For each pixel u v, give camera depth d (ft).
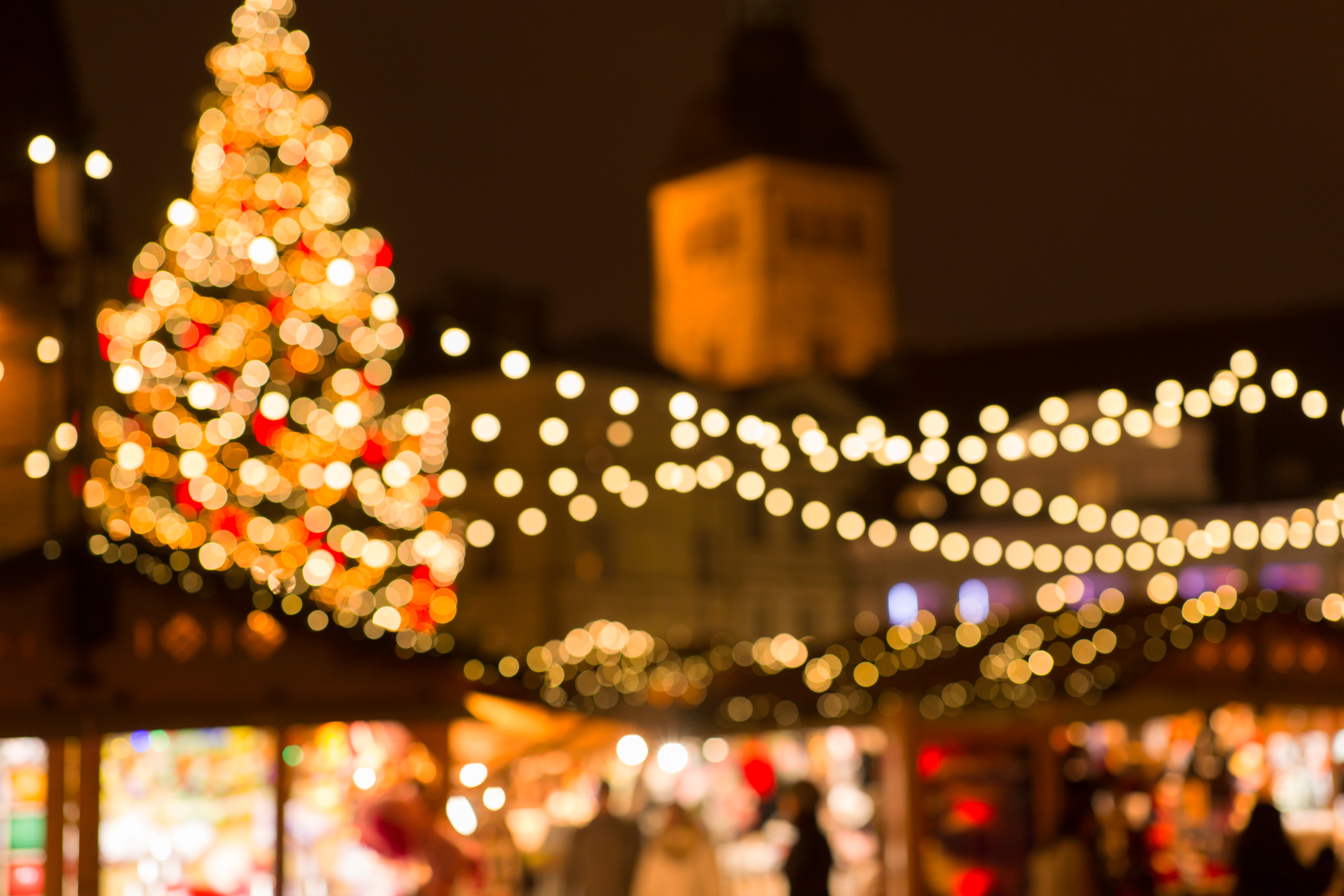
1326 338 140.56
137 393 46.83
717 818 62.18
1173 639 43.11
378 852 34.86
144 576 31.89
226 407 50.29
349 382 54.03
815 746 65.92
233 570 33.09
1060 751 44.68
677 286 242.58
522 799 55.77
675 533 150.71
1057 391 153.69
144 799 33.19
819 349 237.04
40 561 31.01
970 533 136.87
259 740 34.35
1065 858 38.34
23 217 45.57
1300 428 132.57
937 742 44.11
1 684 30.53
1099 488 132.87
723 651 54.75
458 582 146.20
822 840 43.65
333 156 54.03
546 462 143.43
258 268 52.29
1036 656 42.80
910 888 43.52
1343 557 121.49
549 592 142.00
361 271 54.03
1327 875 39.58
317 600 33.86
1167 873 48.24
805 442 54.39
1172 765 54.29
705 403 152.66
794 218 236.43
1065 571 132.46
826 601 159.02
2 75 46.88
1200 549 77.56
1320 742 50.75
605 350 150.20
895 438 55.26
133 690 31.55
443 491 69.77
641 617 147.23
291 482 52.85
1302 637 45.88
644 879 40.40
